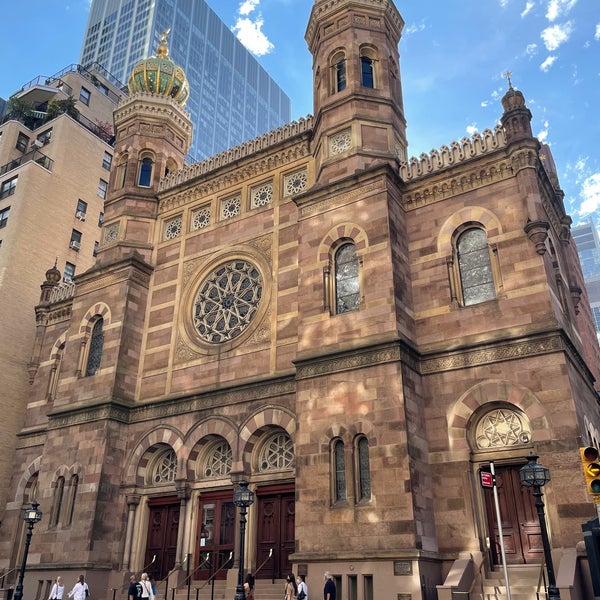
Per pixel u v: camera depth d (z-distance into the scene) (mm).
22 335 38250
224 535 23328
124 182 32719
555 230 24984
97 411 26500
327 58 27984
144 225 31469
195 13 182375
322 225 24000
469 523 18609
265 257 26812
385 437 19250
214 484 24016
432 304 22000
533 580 16984
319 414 20812
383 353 20359
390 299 21141
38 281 40938
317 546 19094
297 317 24438
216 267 28406
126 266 29391
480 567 17547
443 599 16062
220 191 30094
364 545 18312
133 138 33500
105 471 25234
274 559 21891
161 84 35156
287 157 28438
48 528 25438
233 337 26094
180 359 27125
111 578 24016
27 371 35969
